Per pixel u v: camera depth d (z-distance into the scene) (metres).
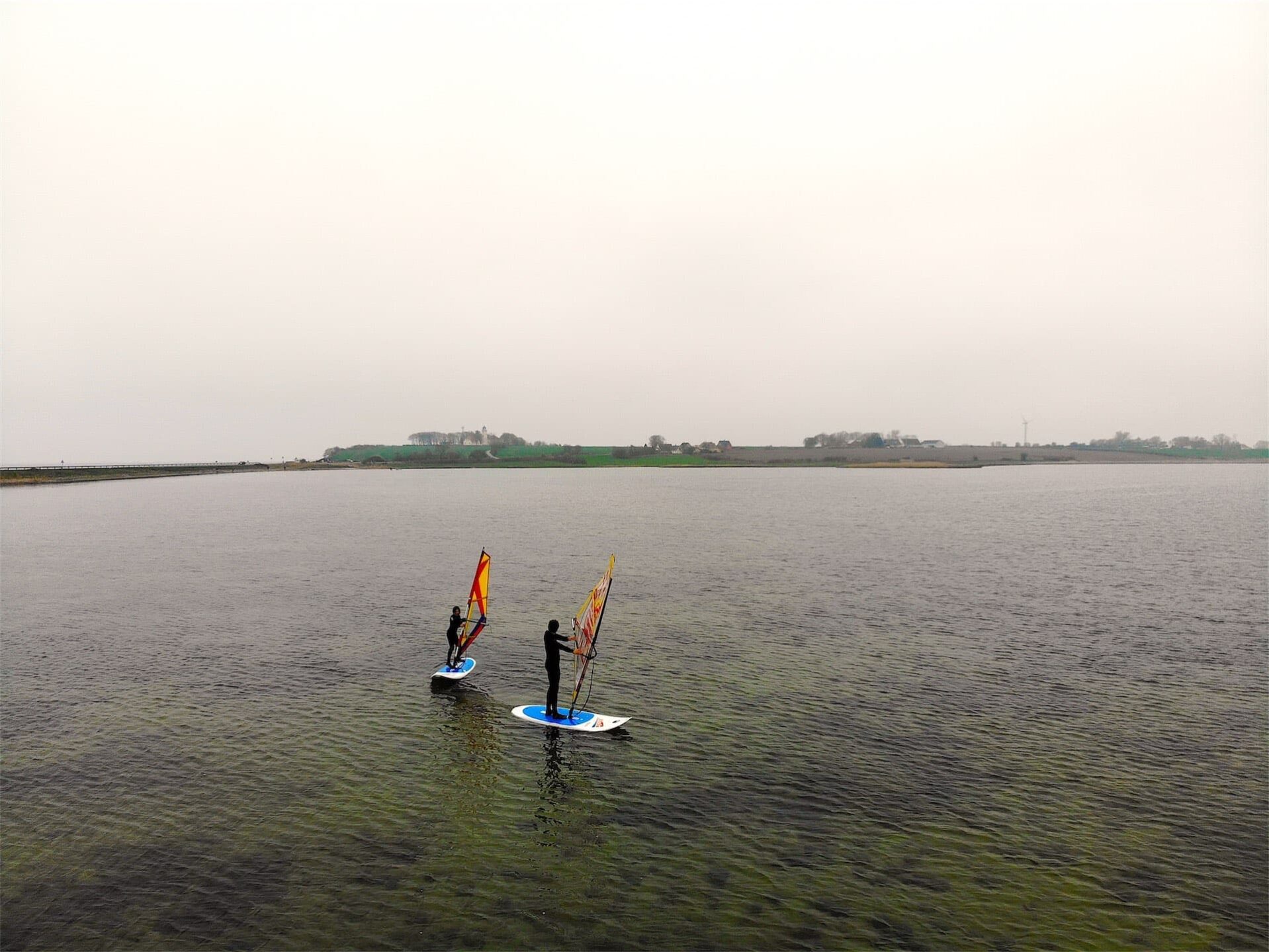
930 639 31.34
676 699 23.78
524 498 135.38
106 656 28.27
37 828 15.33
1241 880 13.98
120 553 57.94
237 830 15.34
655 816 16.19
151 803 16.44
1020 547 61.62
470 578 46.66
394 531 75.69
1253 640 31.08
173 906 12.78
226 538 69.12
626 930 12.30
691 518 91.94
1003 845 15.13
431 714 22.27
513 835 15.30
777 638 31.61
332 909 12.75
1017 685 25.27
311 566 51.50
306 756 19.06
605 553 58.75
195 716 21.84
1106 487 174.25
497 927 12.33
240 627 33.28
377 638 31.28
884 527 79.19
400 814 16.11
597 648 30.02
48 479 171.12
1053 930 12.50
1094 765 18.95
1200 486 175.25
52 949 11.63
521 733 20.80
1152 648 29.86
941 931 12.42
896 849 14.96
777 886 13.64
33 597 39.91
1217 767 18.84
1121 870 14.29
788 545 63.59
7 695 23.53
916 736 20.73
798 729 21.25
